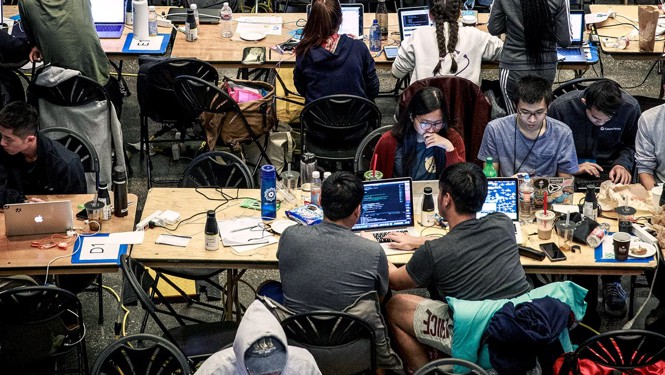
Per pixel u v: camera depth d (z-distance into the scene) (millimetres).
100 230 6168
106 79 8344
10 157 6414
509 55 8180
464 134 7266
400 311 5707
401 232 6199
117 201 6262
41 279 6383
